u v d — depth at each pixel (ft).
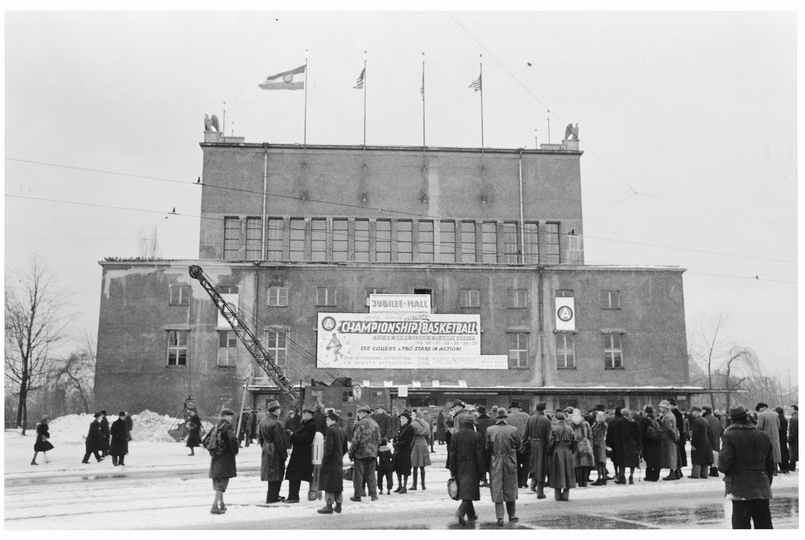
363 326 185.98
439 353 186.91
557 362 189.98
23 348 224.94
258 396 181.88
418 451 72.74
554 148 219.41
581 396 190.39
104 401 181.06
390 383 183.83
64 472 93.15
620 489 73.05
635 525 52.60
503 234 208.74
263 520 54.90
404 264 190.60
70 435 161.38
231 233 203.72
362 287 188.96
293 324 185.88
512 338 190.19
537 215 210.38
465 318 188.85
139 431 164.96
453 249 207.82
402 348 185.98
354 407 152.05
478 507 61.72
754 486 42.73
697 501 64.49
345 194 207.51
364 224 207.21
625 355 191.62
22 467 99.96
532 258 208.44
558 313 191.62
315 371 183.32
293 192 206.28
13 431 173.58
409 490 73.20
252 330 184.65
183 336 184.44
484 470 52.80
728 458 43.19
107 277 186.60
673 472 81.61
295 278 188.14
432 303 189.67
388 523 53.67
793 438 90.33
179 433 164.55
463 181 210.59
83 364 261.03
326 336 184.85
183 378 182.29
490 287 191.72
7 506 61.87
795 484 78.07
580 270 194.18
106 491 72.23
